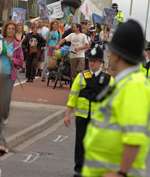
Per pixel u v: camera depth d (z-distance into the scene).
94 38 39.09
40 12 40.69
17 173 14.71
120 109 6.55
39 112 24.23
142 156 6.61
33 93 30.02
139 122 6.39
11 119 21.92
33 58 35.03
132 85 6.55
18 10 39.72
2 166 15.37
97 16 43.62
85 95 12.94
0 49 16.19
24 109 24.75
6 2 25.52
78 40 29.67
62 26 39.22
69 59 31.83
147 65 17.58
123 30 6.74
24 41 35.16
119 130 6.56
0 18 25.02
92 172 6.69
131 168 6.54
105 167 6.62
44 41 35.91
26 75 35.06
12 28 17.73
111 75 12.94
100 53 12.90
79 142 12.96
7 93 16.34
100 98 6.84
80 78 13.03
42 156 16.94
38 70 39.47
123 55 6.71
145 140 6.42
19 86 32.47
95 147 6.66
